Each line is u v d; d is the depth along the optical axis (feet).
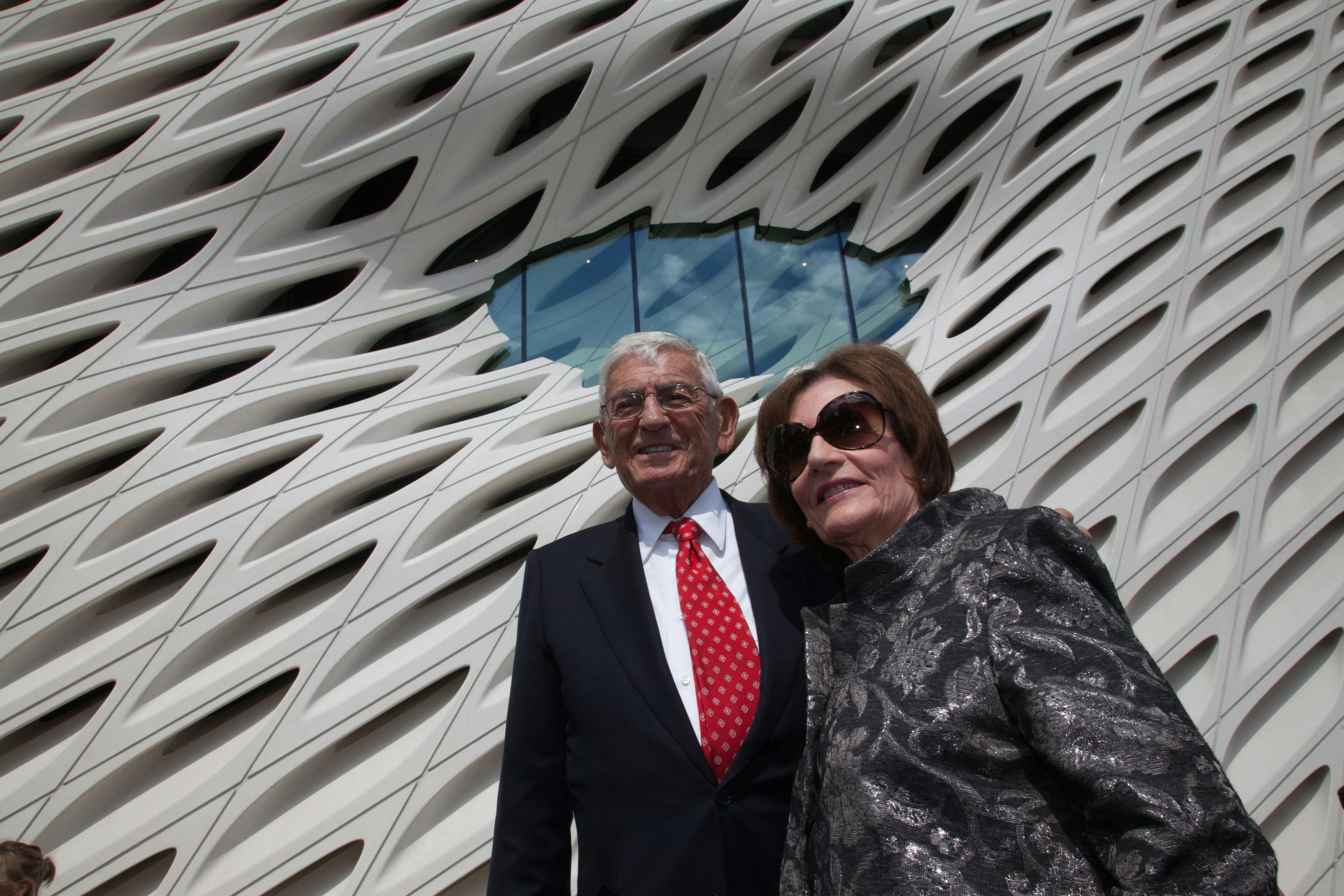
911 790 4.35
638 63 32.45
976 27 33.81
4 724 24.79
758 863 6.87
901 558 5.63
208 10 33.60
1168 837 3.42
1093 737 3.82
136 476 27.68
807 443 6.86
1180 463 30.78
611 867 7.20
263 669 25.82
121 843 23.72
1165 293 31.48
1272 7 36.88
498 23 32.09
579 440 29.48
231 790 24.50
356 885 23.86
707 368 9.51
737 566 8.73
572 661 8.05
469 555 27.55
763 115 33.30
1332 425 31.65
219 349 29.94
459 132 31.48
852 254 34.71
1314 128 34.45
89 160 32.63
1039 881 4.01
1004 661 4.35
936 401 32.14
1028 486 29.01
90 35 32.83
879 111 37.42
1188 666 28.50
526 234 33.73
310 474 28.43
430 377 31.32
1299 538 29.35
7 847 15.46
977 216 33.73
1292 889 25.96
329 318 31.37
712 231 34.78
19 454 27.48
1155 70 35.32
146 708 25.40
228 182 34.35
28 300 29.27
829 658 6.30
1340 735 27.35
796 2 32.71
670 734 7.39
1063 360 30.42
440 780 25.00
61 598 26.04
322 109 31.01
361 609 26.66
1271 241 33.40
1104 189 33.19
